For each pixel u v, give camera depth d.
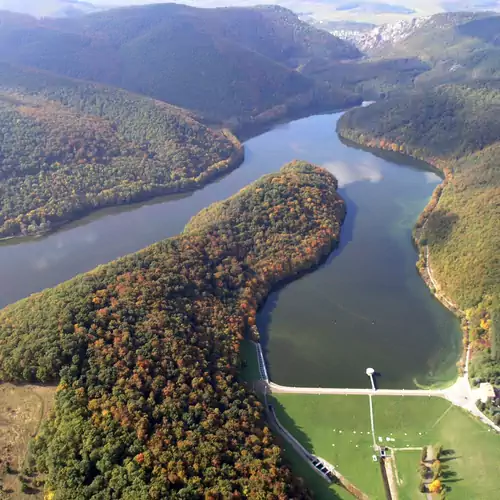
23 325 161.50
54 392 146.12
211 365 163.88
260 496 122.31
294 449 149.12
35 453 130.88
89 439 128.50
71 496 118.94
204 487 123.12
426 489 136.62
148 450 128.38
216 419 142.88
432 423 156.00
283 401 165.50
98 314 163.75
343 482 140.00
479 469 141.75
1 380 151.00
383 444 150.38
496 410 155.62
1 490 125.69
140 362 151.50
